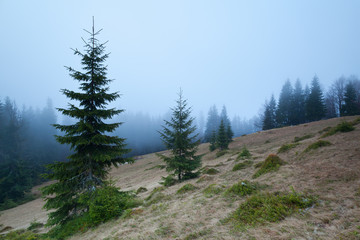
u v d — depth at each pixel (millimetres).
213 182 9523
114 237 5113
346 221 3516
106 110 8500
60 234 7203
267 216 4309
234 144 37375
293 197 4770
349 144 8773
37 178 44312
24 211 24953
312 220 3826
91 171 8742
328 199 4535
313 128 29516
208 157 33000
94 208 7219
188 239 4137
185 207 6301
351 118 30328
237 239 3697
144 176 29844
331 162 7152
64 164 8203
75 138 8031
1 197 31688
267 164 8773
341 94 51781
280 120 53062
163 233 4684
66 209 8547
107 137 8523
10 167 36312
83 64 9062
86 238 5918
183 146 13953
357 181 5070
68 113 7883
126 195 9078
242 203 5230
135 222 5949
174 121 14836
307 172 6840
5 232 14703
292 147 12562
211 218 4992
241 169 11203
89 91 8945
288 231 3605
